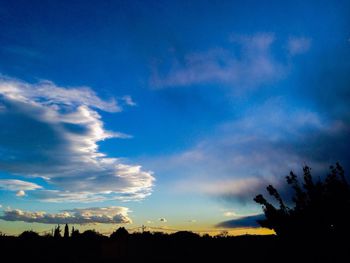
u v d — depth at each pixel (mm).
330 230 8086
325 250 7914
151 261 37906
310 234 8109
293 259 8195
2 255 38344
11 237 43688
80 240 58156
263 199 8711
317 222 8086
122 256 43906
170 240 45656
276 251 8625
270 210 8516
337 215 8008
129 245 44688
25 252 41125
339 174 8375
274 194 8641
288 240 8367
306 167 8609
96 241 55719
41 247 44688
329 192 8156
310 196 8289
